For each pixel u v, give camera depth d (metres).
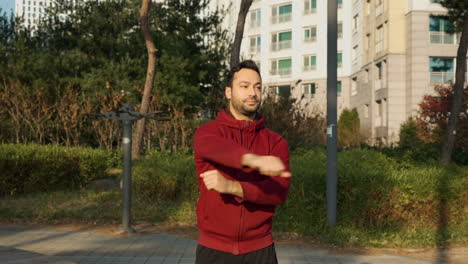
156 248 6.46
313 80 47.22
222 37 25.77
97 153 14.02
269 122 15.55
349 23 45.31
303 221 7.82
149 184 10.20
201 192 2.13
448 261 6.02
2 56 23.30
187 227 8.21
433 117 25.45
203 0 25.61
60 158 12.53
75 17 23.86
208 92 24.61
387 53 33.91
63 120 20.20
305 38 47.97
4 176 11.22
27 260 3.28
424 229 7.88
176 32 25.14
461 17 14.87
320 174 7.91
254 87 2.14
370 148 16.19
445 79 32.19
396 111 33.47
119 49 23.86
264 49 50.78
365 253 6.34
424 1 32.06
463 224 8.32
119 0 24.80
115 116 7.70
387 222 7.82
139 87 22.16
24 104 20.23
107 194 11.25
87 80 21.94
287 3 49.28
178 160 10.88
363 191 7.66
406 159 14.30
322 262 5.74
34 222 8.55
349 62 45.34
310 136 16.27
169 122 19.97
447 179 8.23
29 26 24.72
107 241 6.93
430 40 32.09
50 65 22.84
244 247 2.09
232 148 1.69
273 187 1.90
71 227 8.11
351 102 44.75
